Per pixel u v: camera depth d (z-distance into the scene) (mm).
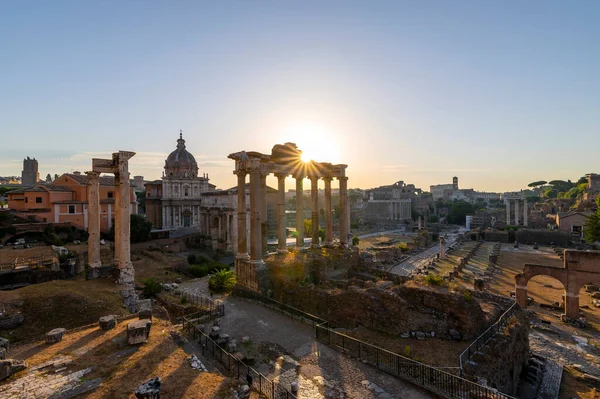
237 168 33344
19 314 20859
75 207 61531
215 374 14445
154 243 67750
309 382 16406
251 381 15805
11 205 61062
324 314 25484
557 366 24312
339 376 16984
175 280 39844
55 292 24875
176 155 94375
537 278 52969
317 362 18469
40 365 14617
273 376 16969
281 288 30031
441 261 70438
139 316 20078
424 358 18016
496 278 55281
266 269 30922
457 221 174125
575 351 27531
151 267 47750
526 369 23438
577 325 33438
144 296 32781
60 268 37062
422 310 22094
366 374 17141
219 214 73875
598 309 38062
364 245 91875
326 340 21203
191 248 77688
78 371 14141
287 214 155000
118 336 17828
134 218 65938
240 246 33062
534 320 34656
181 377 13859
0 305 21625
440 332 20672
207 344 19969
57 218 59406
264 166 35094
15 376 13703
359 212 172250
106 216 63438
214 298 31219
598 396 20984
